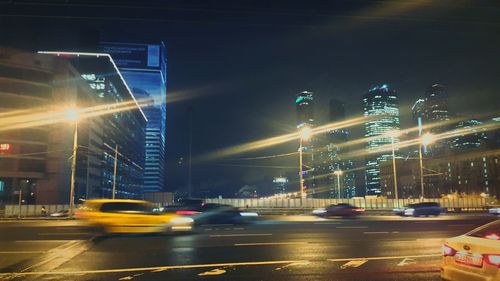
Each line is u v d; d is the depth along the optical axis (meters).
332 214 40.59
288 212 51.34
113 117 131.88
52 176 87.69
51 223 30.39
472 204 72.00
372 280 9.62
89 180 105.88
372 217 39.00
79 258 12.77
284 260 12.34
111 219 19.78
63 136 90.25
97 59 125.12
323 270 10.80
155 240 17.73
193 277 9.96
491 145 135.25
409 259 12.57
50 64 89.38
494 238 7.21
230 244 16.14
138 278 9.84
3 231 22.27
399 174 171.38
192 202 29.31
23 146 85.19
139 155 184.62
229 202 60.12
